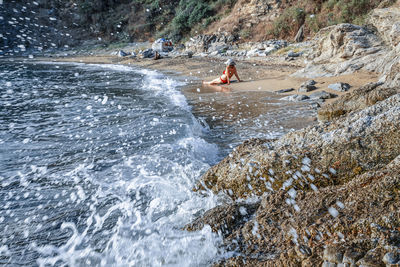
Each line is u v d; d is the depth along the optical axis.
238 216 2.57
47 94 9.94
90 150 4.78
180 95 9.10
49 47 34.94
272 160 3.01
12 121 6.52
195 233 2.51
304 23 20.95
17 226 2.87
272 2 24.08
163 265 2.29
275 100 7.92
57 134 5.61
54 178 3.84
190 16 30.56
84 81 13.20
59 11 38.53
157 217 2.96
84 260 2.41
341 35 11.28
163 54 25.58
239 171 3.18
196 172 3.97
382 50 10.23
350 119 3.03
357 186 2.11
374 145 2.65
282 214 2.26
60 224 2.89
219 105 7.61
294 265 1.77
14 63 23.59
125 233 2.71
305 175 2.81
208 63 18.16
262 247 2.11
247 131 5.57
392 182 1.91
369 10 17.77
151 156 4.49
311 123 5.78
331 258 1.61
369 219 1.74
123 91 10.26
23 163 4.30
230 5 29.17
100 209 3.14
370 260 1.49
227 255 2.19
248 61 17.77
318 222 1.94
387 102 3.02
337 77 9.94
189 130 5.66
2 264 2.38
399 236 1.58
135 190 3.52
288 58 16.36
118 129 5.83
